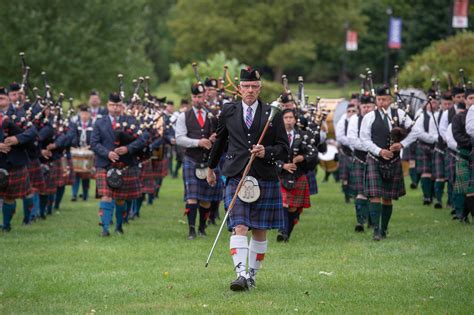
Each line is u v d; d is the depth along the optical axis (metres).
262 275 14.68
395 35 69.50
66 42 50.28
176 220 23.28
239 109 13.73
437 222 21.66
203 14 98.12
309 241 18.75
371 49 97.81
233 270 15.12
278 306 12.34
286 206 18.58
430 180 25.91
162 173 27.84
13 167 20.06
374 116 19.02
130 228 21.42
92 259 16.39
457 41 38.78
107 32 52.38
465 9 43.53
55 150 23.38
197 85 20.19
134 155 20.02
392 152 18.64
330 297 12.93
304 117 19.36
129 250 17.52
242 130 13.60
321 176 40.12
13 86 21.20
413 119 19.83
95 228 21.23
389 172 18.81
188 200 19.70
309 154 18.72
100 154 19.77
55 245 18.19
